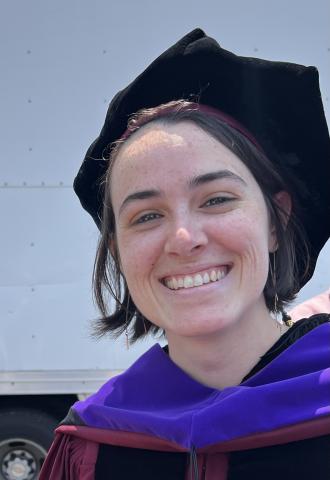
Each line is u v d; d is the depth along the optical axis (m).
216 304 1.28
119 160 1.36
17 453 3.69
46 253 3.41
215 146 1.31
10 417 3.63
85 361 3.40
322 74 3.42
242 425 1.28
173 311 1.31
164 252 1.30
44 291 3.40
